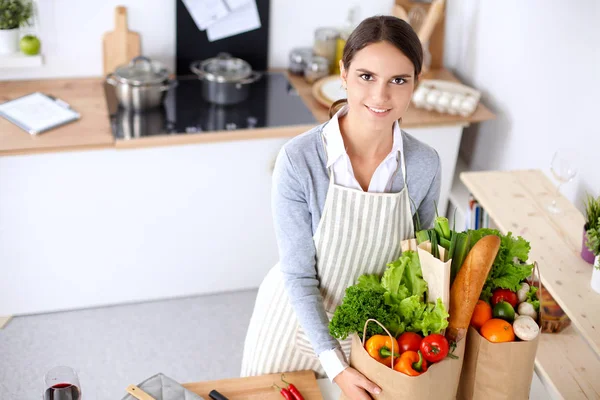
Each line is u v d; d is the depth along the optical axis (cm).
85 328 319
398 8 354
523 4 303
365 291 152
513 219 237
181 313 331
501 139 330
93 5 325
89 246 316
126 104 313
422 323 147
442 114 321
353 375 152
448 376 148
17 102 310
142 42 340
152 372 299
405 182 169
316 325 165
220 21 343
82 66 337
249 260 339
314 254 175
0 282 314
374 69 145
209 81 336
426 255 150
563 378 205
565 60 277
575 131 272
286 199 167
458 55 364
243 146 308
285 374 185
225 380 182
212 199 318
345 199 167
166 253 327
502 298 156
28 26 318
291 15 352
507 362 151
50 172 294
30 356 302
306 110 325
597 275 204
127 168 301
